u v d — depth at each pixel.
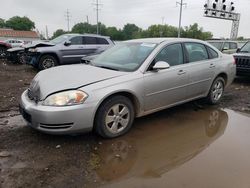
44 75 4.28
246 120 5.11
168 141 4.12
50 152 3.65
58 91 3.66
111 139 4.11
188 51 5.19
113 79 3.99
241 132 4.53
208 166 3.41
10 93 6.83
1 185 2.91
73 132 3.71
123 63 4.60
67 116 3.57
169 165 3.43
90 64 4.93
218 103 6.16
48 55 11.30
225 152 3.79
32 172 3.16
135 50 4.83
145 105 4.39
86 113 3.68
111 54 5.08
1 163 3.34
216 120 5.07
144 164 3.44
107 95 3.83
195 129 4.61
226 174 3.22
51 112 3.54
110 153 3.69
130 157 3.61
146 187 2.96
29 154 3.58
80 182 3.01
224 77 6.07
